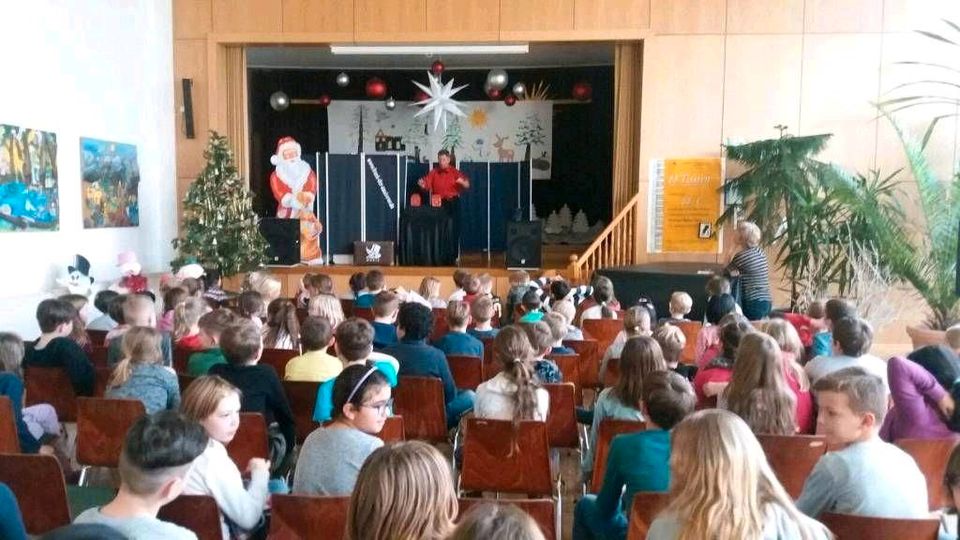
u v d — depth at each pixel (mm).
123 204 8680
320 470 2404
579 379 4957
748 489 1601
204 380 2527
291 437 3525
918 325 8055
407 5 9617
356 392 2449
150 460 1731
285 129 13820
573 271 9336
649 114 9320
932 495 3020
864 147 9016
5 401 3262
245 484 2793
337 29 9711
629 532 2250
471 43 9609
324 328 3988
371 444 2441
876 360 3717
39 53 7070
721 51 9172
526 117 13695
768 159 8195
